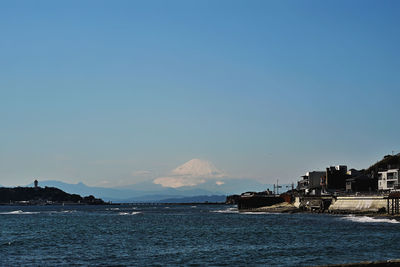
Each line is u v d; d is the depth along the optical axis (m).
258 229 114.62
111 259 69.06
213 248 79.75
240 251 75.38
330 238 89.19
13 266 63.62
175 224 141.50
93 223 151.75
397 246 76.88
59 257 71.44
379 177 183.25
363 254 69.62
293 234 99.12
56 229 125.75
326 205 183.88
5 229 128.38
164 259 68.62
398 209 137.62
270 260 66.19
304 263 63.38
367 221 127.56
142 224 143.50
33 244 88.56
